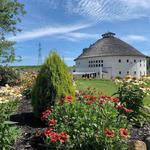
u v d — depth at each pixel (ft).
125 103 30.32
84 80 97.30
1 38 117.50
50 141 22.16
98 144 22.09
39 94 30.99
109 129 22.62
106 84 79.15
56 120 24.16
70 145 22.09
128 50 266.16
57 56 31.71
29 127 28.94
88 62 270.67
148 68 324.39
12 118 31.99
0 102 30.19
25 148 24.00
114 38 274.77
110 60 259.60
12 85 79.30
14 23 123.44
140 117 30.22
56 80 30.81
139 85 32.24
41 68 31.71
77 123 22.90
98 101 26.66
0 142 22.21
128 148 23.67
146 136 26.43
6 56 115.85
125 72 262.88
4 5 122.11
